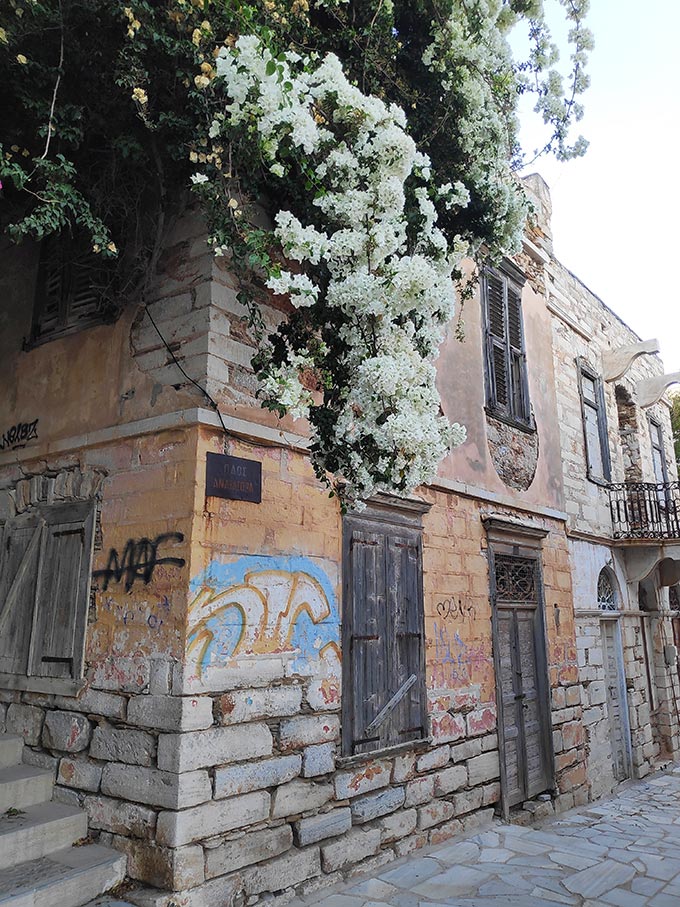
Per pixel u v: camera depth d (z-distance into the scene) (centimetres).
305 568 500
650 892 488
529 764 738
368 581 559
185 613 418
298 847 457
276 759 453
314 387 533
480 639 691
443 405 719
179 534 435
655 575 1218
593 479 1043
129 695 433
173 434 459
